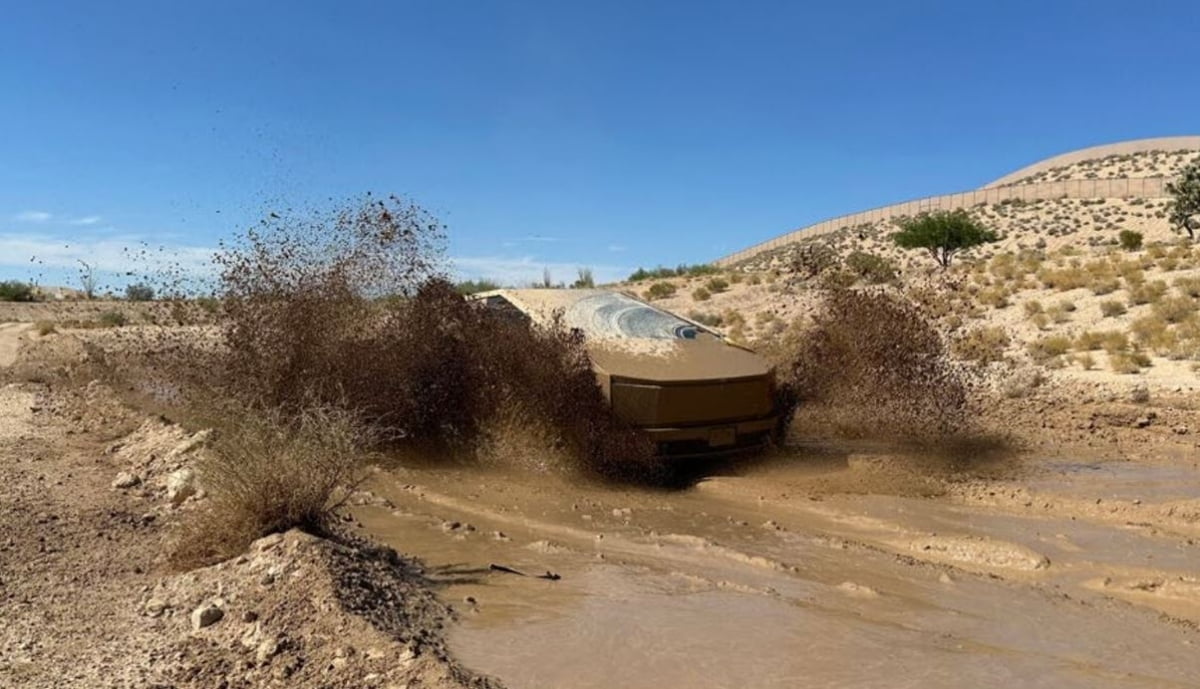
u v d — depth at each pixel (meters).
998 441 10.88
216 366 10.18
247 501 6.13
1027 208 75.44
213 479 6.35
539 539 6.83
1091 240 58.31
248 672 4.32
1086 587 5.83
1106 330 20.33
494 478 8.91
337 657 4.38
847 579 5.86
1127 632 4.93
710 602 5.31
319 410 7.09
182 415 10.56
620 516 7.62
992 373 15.93
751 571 6.03
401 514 7.48
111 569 6.01
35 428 11.55
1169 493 8.46
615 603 5.27
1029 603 5.40
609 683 4.16
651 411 8.55
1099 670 4.34
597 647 4.59
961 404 11.52
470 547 6.51
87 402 12.91
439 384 9.46
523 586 5.59
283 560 5.53
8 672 4.38
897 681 4.18
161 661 4.51
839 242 71.31
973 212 79.25
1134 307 21.75
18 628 4.95
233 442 6.66
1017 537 7.00
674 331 9.71
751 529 7.20
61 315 30.69
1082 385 15.30
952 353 17.17
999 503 8.13
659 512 7.81
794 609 5.20
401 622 4.84
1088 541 6.91
